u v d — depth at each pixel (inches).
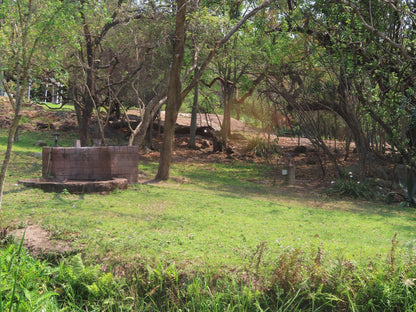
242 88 1010.1
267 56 705.6
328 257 237.9
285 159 980.6
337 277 209.0
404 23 589.9
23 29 295.0
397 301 198.4
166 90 768.3
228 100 1069.1
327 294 204.8
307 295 207.6
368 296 203.8
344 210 458.6
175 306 204.8
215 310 198.2
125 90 956.0
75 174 516.1
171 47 790.5
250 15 585.6
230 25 722.2
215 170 795.4
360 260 237.0
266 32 681.0
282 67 741.9
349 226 358.6
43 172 511.8
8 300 185.5
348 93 621.0
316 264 214.2
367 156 685.9
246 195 531.2
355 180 642.8
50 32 294.4
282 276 211.5
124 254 241.9
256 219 368.5
